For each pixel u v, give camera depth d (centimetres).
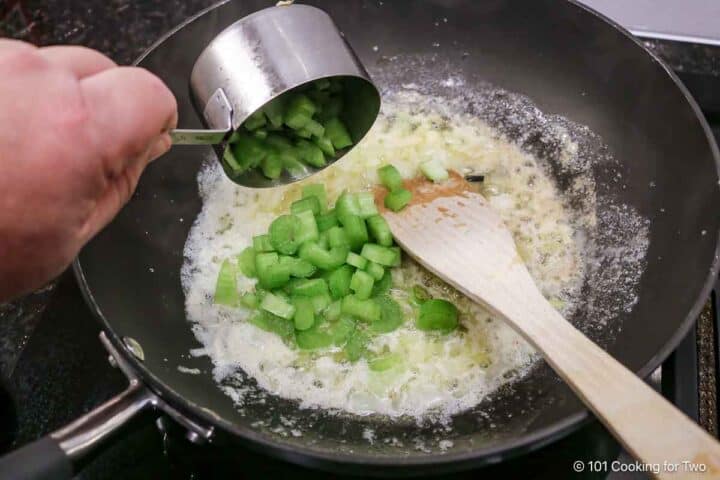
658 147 45
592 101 49
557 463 39
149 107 33
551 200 48
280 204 48
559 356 39
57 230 33
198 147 49
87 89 33
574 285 45
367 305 44
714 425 39
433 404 42
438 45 51
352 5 50
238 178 44
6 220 32
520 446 35
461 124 51
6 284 34
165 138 36
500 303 42
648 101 46
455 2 49
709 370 41
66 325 44
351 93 45
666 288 42
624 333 42
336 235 46
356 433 41
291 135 44
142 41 54
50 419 41
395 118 52
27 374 42
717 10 52
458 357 44
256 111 41
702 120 43
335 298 45
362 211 46
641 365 39
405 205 47
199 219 48
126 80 33
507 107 51
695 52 51
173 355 42
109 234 43
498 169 49
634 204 46
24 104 32
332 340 44
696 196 42
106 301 41
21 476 34
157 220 46
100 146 33
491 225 45
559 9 47
